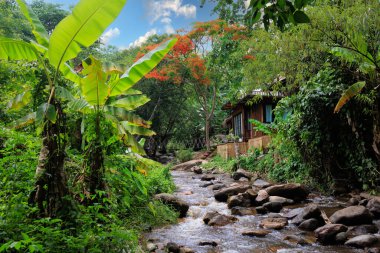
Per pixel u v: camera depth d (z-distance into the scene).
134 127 5.33
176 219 6.75
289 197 8.35
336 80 9.18
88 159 4.43
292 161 10.78
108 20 3.75
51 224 3.29
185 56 22.05
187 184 12.88
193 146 31.53
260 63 10.62
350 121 8.76
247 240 5.41
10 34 18.31
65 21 3.63
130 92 5.63
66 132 3.92
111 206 4.58
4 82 6.58
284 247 5.03
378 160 8.19
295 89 11.65
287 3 2.78
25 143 5.17
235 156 17.36
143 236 5.46
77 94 5.29
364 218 5.79
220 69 20.75
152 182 8.37
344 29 7.38
